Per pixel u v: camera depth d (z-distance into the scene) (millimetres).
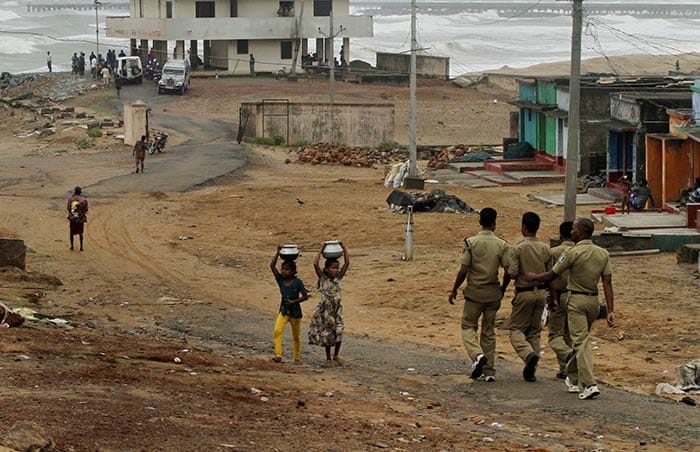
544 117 63125
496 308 19109
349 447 13352
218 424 13727
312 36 115312
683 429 15883
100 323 25328
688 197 43188
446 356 22344
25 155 73062
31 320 22484
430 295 30203
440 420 16047
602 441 15062
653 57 139750
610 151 52938
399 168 57219
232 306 29312
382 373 20203
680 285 30609
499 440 14766
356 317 27953
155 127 86938
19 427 11242
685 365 19922
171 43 183875
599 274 17734
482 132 93000
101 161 67875
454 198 47719
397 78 113000
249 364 19828
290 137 80000
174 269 35312
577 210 48062
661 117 49125
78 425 12492
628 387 19859
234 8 114938
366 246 39625
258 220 45438
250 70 115938
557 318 18859
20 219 45312
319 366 20688
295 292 20719
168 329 25500
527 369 18891
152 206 49219
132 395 14820
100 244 39938
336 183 58719
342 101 99625
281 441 13250
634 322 26094
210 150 73688
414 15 56156
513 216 46062
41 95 106688
